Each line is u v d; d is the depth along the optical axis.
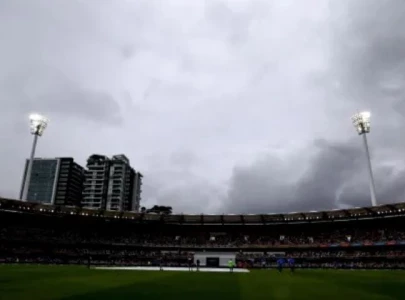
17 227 66.19
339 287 22.92
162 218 74.69
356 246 62.97
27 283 22.31
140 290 19.47
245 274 38.69
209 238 75.69
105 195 158.88
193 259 67.19
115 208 156.00
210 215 73.31
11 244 61.19
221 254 67.25
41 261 59.12
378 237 63.47
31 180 172.38
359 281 28.25
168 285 23.05
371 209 61.25
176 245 72.12
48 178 172.38
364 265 58.44
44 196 170.00
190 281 26.92
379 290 21.08
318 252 65.44
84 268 45.31
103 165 162.50
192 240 74.75
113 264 62.06
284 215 70.00
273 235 74.38
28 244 62.75
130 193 171.38
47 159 175.62
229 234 76.25
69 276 29.58
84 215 69.94
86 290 18.88
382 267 56.72
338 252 64.12
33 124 70.62
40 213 65.81
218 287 22.20
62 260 61.62
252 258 65.38
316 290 20.91
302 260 63.62
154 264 63.44
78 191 179.50
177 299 16.03
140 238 74.44
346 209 64.25
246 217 72.69
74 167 176.62
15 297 15.41
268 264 62.41
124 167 163.75
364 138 69.12
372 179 66.50
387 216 61.47
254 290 20.62
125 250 69.88
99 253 67.00
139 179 182.50
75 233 70.88
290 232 73.81
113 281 25.31
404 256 56.66
